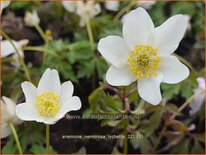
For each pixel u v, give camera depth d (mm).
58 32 272
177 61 170
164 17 291
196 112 238
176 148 225
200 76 249
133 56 170
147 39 171
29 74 230
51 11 273
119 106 208
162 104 213
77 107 161
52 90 167
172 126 229
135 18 169
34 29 269
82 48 242
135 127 211
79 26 269
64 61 238
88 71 239
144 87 170
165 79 170
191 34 292
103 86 199
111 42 168
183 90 233
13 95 213
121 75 170
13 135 205
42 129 208
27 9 276
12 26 264
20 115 161
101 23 266
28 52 255
